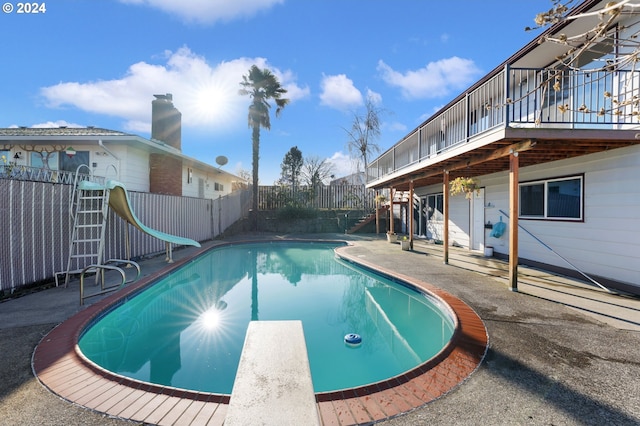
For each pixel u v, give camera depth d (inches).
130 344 173.8
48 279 234.8
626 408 92.2
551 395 98.8
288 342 71.6
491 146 233.3
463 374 111.7
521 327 152.7
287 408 51.8
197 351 163.2
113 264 308.2
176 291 281.1
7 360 121.4
